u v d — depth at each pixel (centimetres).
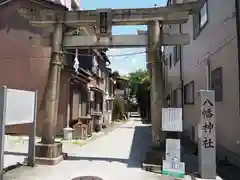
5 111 514
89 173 576
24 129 1214
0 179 501
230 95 650
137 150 891
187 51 1166
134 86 3791
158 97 651
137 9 672
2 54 1271
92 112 1580
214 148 549
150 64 678
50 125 685
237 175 562
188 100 1150
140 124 2264
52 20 710
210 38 812
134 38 693
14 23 1280
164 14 662
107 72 2308
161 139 636
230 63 648
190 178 546
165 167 575
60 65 718
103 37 703
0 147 505
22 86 1247
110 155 791
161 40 677
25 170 589
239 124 596
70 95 1252
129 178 542
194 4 645
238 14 595
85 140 1127
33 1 1280
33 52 1257
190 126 1104
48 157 655
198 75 963
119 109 2741
